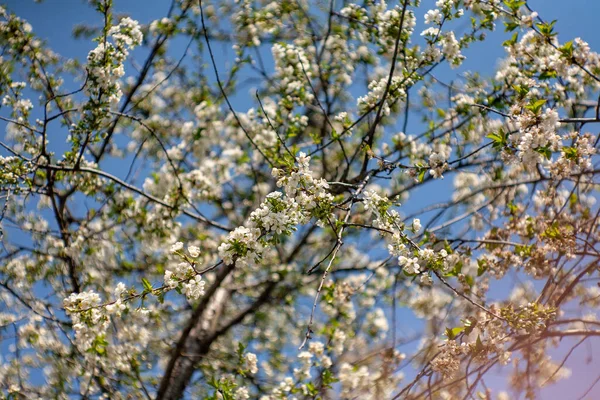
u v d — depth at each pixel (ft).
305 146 26.23
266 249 12.28
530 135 12.32
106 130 20.74
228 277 28.76
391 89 17.40
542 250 16.58
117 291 13.08
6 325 21.18
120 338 22.77
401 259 12.97
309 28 25.71
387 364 21.02
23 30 21.25
